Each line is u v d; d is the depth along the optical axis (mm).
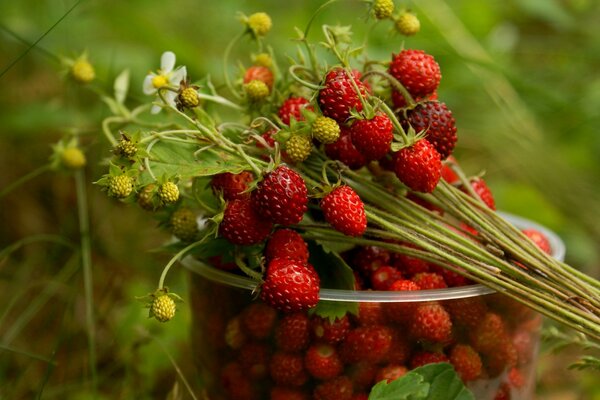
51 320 559
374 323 390
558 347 457
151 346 507
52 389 502
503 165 738
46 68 653
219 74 661
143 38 678
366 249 417
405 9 425
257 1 850
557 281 396
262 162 391
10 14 631
